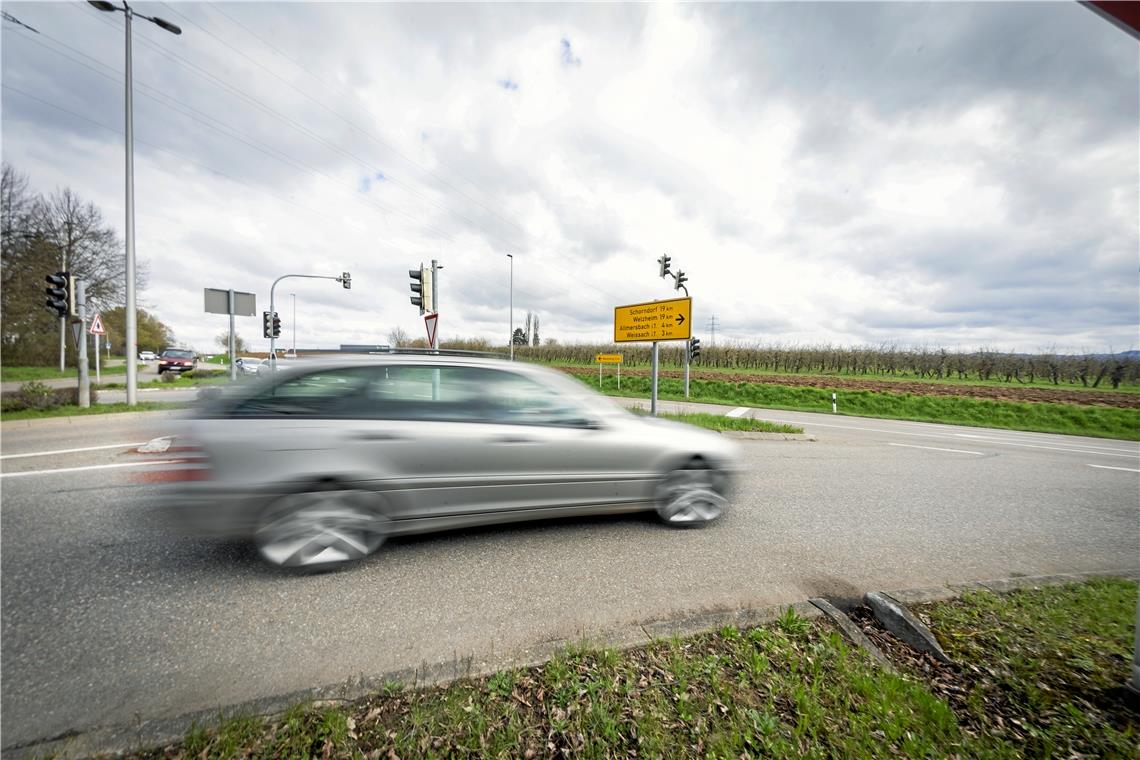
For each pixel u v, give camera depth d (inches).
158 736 67.2
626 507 157.2
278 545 118.3
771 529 169.0
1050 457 370.6
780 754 66.4
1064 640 96.7
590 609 108.8
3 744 65.7
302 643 92.9
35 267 1015.6
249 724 68.2
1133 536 174.7
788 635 96.3
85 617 99.3
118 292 1138.0
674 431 167.0
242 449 114.3
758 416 629.0
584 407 154.6
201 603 106.2
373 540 127.2
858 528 174.2
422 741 66.6
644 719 71.8
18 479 204.5
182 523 111.7
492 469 136.9
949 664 89.8
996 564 145.9
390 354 136.6
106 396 579.8
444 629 99.1
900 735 70.7
